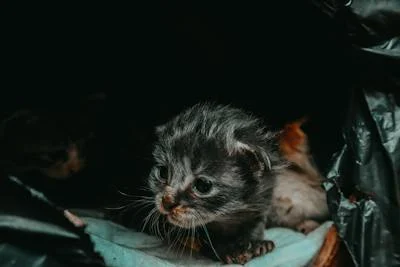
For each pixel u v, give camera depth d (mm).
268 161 244
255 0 298
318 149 291
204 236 255
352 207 237
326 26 241
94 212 293
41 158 294
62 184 299
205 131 245
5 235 199
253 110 325
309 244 262
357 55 229
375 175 235
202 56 343
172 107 334
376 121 234
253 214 254
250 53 329
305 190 291
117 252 232
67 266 204
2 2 299
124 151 307
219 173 240
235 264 245
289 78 317
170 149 246
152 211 256
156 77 344
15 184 204
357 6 216
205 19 331
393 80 230
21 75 327
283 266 249
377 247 235
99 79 345
